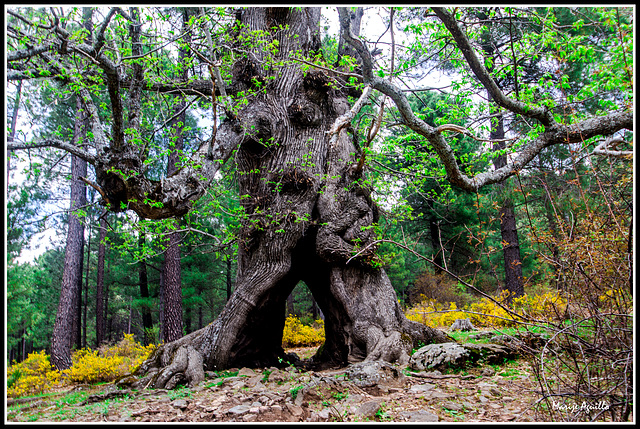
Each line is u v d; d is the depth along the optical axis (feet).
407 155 27.73
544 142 17.78
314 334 42.01
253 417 12.80
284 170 24.81
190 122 40.81
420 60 22.75
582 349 9.53
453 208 51.13
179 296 42.32
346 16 15.25
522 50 20.21
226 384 18.53
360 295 23.80
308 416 12.85
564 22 22.75
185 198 18.47
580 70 24.00
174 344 22.45
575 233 10.62
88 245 71.51
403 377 16.65
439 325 39.47
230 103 22.02
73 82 17.17
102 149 16.58
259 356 25.91
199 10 19.81
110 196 17.17
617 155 11.37
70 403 17.11
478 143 41.81
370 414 12.48
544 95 17.70
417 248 60.64
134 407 15.23
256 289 23.66
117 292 78.02
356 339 22.63
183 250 58.03
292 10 25.89
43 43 14.52
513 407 12.04
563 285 10.11
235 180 31.76
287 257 24.23
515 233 41.22
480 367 17.94
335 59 27.81
